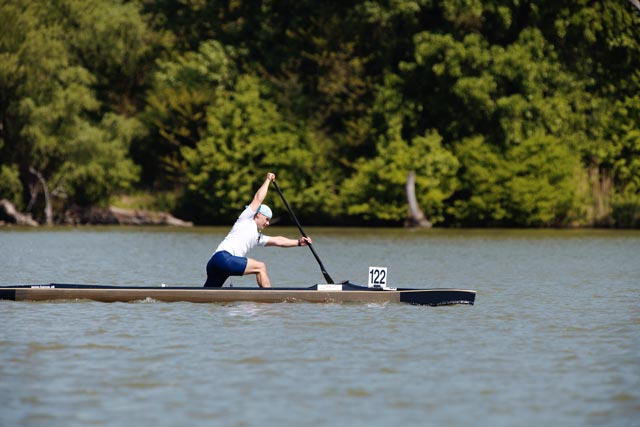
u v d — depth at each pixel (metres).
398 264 102.88
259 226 64.25
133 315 55.53
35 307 58.69
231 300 61.34
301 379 38.25
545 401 35.03
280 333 49.28
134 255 114.12
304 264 103.94
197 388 36.59
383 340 47.34
